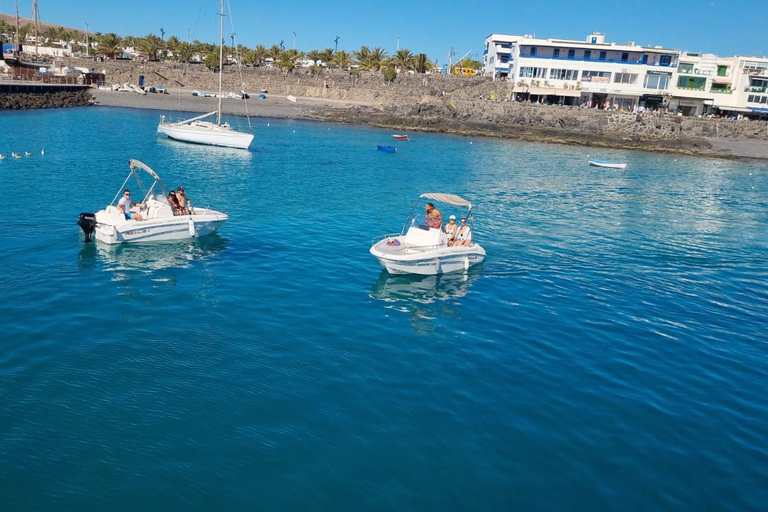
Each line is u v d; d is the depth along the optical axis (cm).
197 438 1166
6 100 8088
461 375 1496
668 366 1627
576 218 3659
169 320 1706
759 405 1443
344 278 2188
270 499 1018
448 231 2436
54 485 1016
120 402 1268
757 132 9088
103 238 2372
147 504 989
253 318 1762
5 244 2317
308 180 4416
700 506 1071
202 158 5125
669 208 4228
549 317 1934
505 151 7412
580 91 10219
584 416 1340
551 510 1038
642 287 2327
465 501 1045
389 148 6550
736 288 2397
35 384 1316
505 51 11738
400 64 12456
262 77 11838
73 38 19150
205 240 2566
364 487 1062
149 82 11888
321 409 1296
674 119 9244
